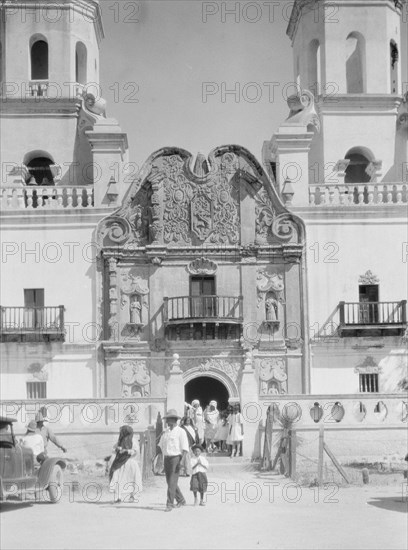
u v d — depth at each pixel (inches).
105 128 2027.6
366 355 2000.5
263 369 1999.3
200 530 980.6
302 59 2252.7
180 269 2016.5
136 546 896.3
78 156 2166.6
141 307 2003.0
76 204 2039.9
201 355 1998.0
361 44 2212.1
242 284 2012.8
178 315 1988.2
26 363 1983.3
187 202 2026.3
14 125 2167.8
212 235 2023.9
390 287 2022.6
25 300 2004.2
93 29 2263.8
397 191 2048.5
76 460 1562.5
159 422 1555.1
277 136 2048.5
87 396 1977.1
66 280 2004.2
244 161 2036.2
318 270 2021.4
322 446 1349.7
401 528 991.0
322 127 2177.7
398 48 2263.8
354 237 2028.8
